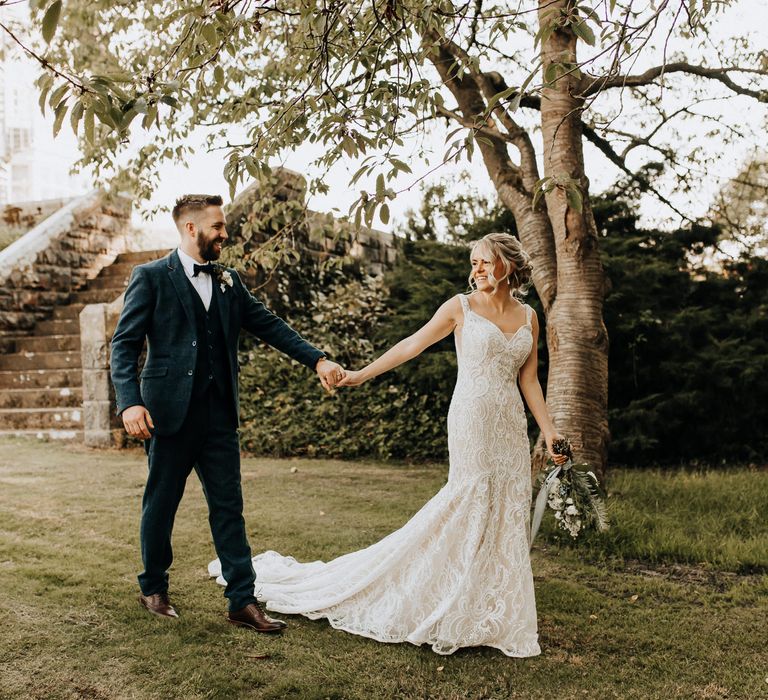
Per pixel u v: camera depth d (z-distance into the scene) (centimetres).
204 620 318
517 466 321
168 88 231
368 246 1323
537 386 349
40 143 2350
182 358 312
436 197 1016
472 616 299
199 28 269
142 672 267
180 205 326
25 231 1301
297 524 498
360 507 558
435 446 852
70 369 1004
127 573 376
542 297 597
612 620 334
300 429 870
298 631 313
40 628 301
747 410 845
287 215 570
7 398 983
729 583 392
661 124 702
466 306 334
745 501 580
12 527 464
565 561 429
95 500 550
